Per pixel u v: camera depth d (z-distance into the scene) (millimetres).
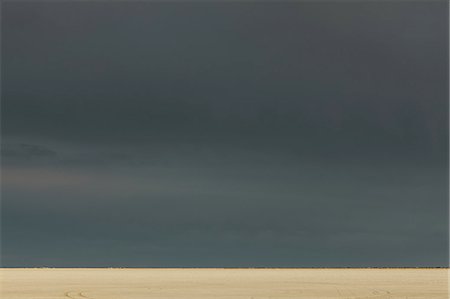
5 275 99062
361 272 123812
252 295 58000
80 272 117938
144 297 55688
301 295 58000
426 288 66500
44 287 66000
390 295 57875
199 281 81188
